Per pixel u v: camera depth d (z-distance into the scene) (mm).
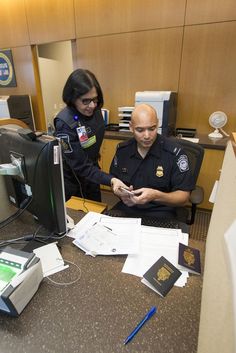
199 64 2457
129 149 1377
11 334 562
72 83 1286
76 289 681
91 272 743
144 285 690
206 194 2375
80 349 525
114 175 1430
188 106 2645
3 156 980
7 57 3629
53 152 765
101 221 999
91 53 2965
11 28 3438
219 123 2451
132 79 2824
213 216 866
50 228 900
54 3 2971
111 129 2861
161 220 1065
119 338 545
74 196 1491
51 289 681
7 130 946
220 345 352
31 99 3697
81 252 834
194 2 2285
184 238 893
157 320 587
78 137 1418
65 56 4238
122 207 1415
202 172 2324
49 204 838
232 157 670
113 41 2781
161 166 1312
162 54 2584
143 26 2572
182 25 2402
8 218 1053
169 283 684
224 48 2312
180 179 1285
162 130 2377
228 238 404
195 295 658
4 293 562
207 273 633
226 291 374
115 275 729
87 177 1431
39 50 3727
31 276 636
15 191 992
